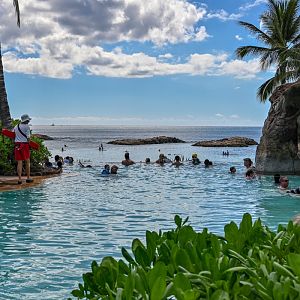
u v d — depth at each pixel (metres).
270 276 2.21
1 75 19.62
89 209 11.71
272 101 23.89
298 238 2.91
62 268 6.41
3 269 6.34
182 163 28.05
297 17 36.59
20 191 15.03
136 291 2.13
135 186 17.14
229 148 55.38
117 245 7.79
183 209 11.91
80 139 105.88
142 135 156.75
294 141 22.03
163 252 2.65
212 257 2.40
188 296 1.89
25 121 16.62
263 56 36.38
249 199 13.85
